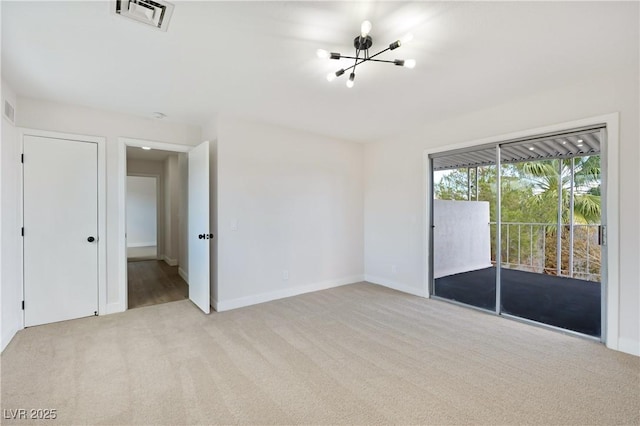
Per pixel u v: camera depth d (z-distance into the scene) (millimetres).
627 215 2447
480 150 3551
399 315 3330
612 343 2512
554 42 2023
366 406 1777
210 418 1670
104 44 2033
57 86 2707
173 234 6387
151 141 3668
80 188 3225
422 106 3256
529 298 3744
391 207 4527
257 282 3787
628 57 2232
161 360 2311
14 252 2811
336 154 4633
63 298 3129
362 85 2703
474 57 2223
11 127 2758
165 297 4059
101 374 2104
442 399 1839
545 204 3699
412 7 1665
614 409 1737
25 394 1864
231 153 3582
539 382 2016
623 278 2465
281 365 2246
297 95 2934
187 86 2723
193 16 1742
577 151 3273
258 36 1951
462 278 4750
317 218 4402
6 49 2084
